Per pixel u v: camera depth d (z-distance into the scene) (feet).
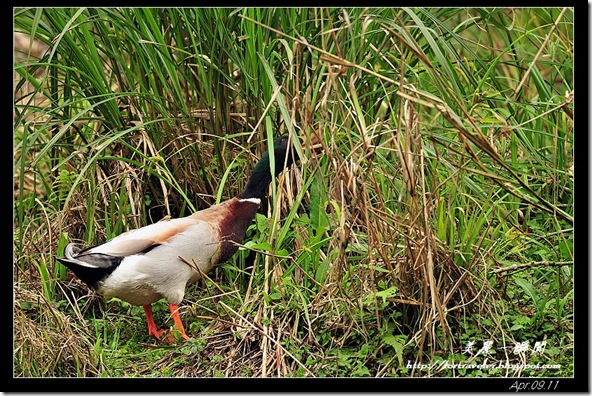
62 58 37.01
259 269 33.30
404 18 35.32
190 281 32.37
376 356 28.99
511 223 34.45
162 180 33.99
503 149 35.96
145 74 35.76
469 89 36.99
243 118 35.70
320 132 29.94
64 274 34.53
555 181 32.68
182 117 34.76
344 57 34.30
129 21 33.73
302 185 32.58
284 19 33.81
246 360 29.71
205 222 32.17
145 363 30.76
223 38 33.81
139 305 32.17
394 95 36.01
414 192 27.71
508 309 30.73
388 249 29.68
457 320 29.55
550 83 39.83
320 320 30.04
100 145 32.76
